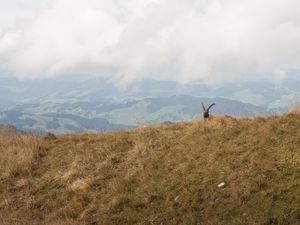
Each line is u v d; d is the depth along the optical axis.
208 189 12.62
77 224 12.33
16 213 13.68
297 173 12.13
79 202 13.55
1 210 14.15
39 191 14.99
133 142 16.95
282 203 11.04
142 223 11.95
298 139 13.70
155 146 16.05
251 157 13.46
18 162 16.86
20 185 15.46
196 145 15.19
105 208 12.97
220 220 11.16
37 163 17.02
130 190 13.73
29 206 14.07
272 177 12.27
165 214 12.05
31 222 12.91
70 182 15.06
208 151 14.60
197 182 13.09
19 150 17.98
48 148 18.20
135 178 14.28
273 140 14.09
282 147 13.54
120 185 13.96
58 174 15.66
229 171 13.08
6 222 13.05
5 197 14.93
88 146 17.55
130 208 12.74
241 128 15.60
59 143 18.56
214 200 12.09
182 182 13.25
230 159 13.69
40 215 13.52
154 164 14.72
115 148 16.80
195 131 16.27
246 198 11.67
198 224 11.26
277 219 10.48
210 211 11.66
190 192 12.66
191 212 11.84
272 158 13.09
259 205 11.24
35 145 18.25
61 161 16.67
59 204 13.95
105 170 15.27
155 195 12.98
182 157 14.66
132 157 15.64
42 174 16.14
